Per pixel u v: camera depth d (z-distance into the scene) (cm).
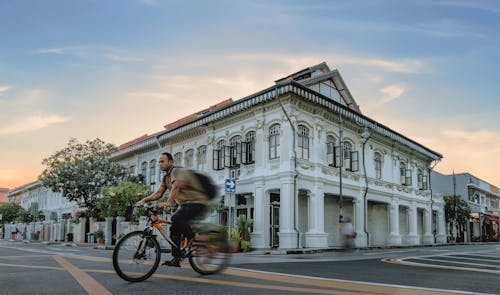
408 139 3116
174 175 592
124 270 537
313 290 498
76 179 3088
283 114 2184
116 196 2495
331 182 2344
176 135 2905
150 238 561
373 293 491
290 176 2089
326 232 2462
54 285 520
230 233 1847
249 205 2408
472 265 969
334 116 2442
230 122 2506
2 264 834
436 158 3616
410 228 3177
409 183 3169
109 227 2925
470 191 5225
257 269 749
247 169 2353
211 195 612
